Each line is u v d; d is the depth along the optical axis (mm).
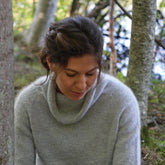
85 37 791
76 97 939
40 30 4914
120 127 1058
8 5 616
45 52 965
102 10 3529
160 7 3326
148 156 1731
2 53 625
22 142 1118
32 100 1101
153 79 2979
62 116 1069
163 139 2039
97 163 1129
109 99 1058
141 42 1777
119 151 1039
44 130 1120
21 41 5039
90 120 1084
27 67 3908
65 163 1169
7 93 666
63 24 827
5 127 689
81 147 1118
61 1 5523
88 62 824
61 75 880
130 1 2938
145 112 1940
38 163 1224
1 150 701
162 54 2914
